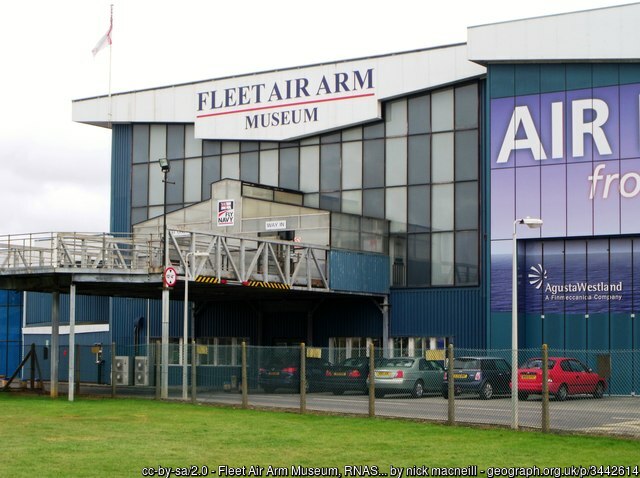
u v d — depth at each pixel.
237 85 45.62
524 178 36.62
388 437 18.77
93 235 31.38
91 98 49.06
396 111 41.91
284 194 43.09
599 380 32.53
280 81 44.50
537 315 36.62
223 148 46.34
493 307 36.94
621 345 35.16
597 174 35.31
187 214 42.19
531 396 31.91
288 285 36.38
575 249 36.16
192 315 45.75
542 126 36.44
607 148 35.19
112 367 31.12
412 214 41.16
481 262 39.25
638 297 34.94
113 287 33.88
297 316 43.38
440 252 40.31
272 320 43.97
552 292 36.41
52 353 31.52
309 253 37.56
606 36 35.06
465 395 31.38
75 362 34.97
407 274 41.03
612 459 15.83
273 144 45.00
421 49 40.88
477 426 20.38
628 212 34.72
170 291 36.69
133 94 48.22
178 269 32.44
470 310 39.34
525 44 36.44
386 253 41.41
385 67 41.75
